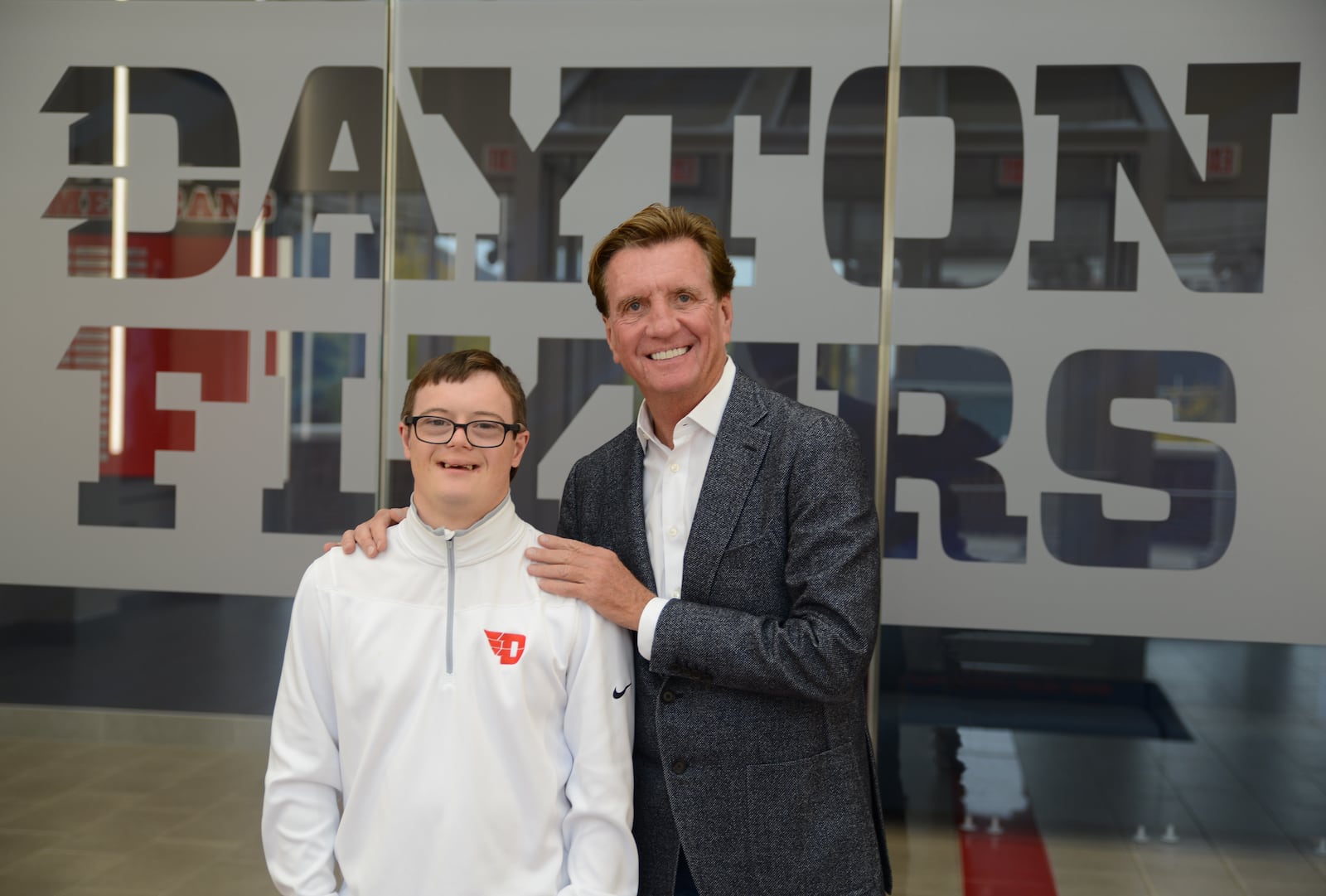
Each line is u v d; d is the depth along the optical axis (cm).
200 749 347
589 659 157
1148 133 314
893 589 328
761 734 159
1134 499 317
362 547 162
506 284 339
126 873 324
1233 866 314
